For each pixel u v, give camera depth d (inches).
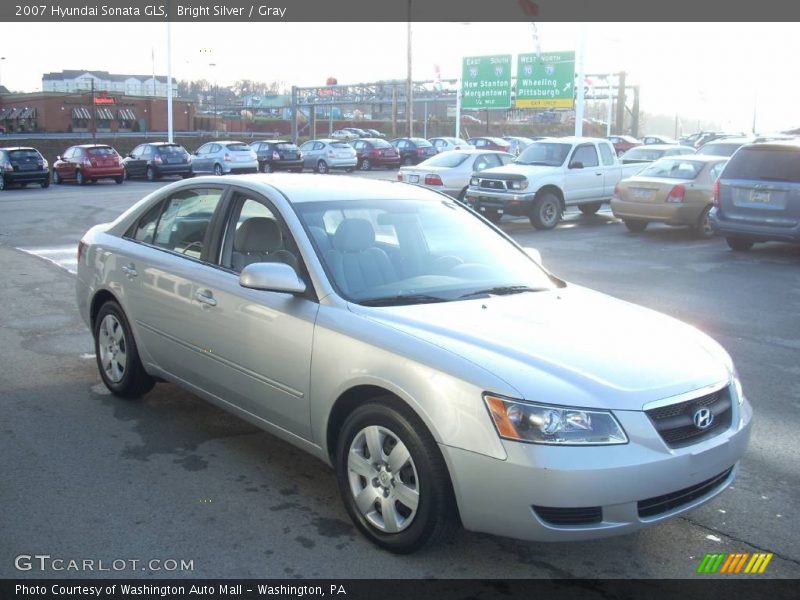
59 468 183.5
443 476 139.8
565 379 136.7
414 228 193.8
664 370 144.9
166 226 215.6
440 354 141.8
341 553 149.1
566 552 152.6
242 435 206.7
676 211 599.8
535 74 1628.9
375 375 147.3
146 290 210.1
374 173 1539.1
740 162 514.0
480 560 148.5
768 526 164.9
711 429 144.8
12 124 2851.9
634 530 135.2
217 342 185.8
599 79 2445.9
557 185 669.9
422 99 2474.2
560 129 3223.4
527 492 130.3
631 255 526.9
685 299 386.9
